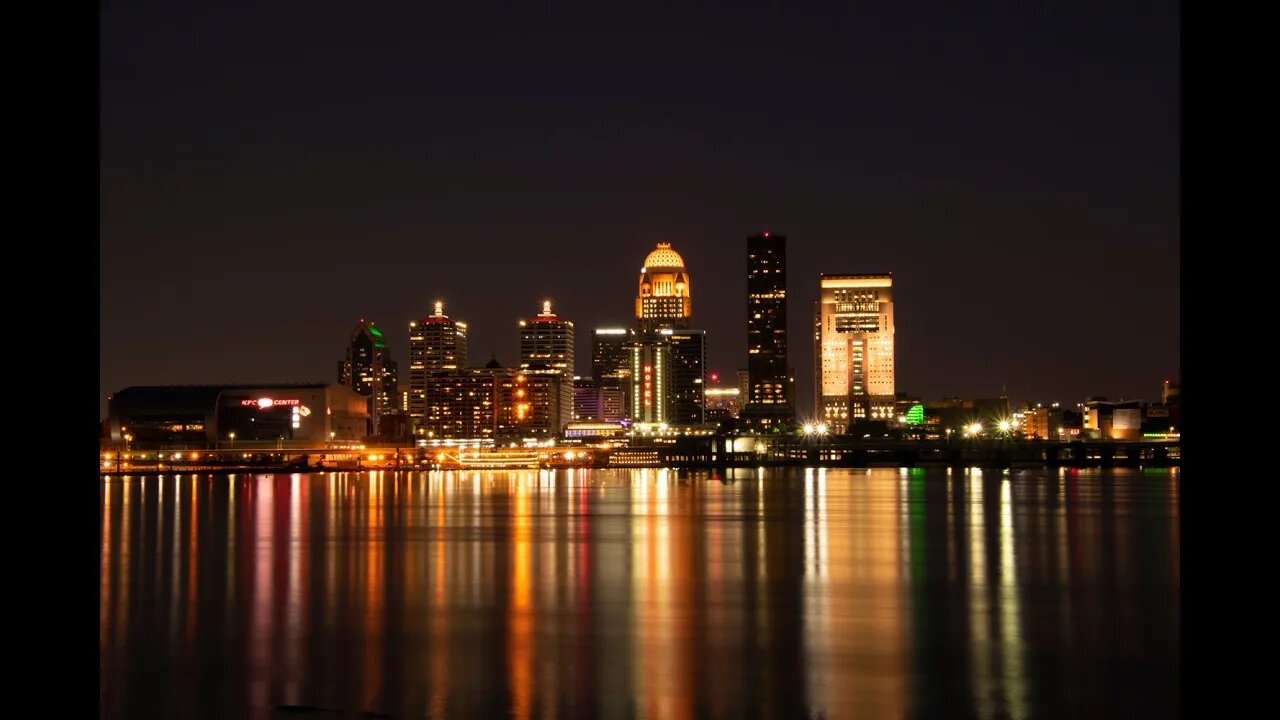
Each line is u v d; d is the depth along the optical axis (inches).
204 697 1939.0
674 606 2972.4
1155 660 2228.1
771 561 4116.6
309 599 3129.9
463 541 5132.9
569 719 1795.0
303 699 1930.4
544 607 2955.2
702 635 2527.1
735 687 2007.9
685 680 2066.9
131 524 6392.7
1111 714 1819.6
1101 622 2699.3
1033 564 3981.3
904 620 2736.2
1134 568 3846.0
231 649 2368.4
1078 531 5472.4
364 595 3203.7
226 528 6028.5
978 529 5625.0
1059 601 3056.1
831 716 1811.0
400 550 4687.5
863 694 1957.4
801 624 2677.2
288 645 2416.3
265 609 2935.5
